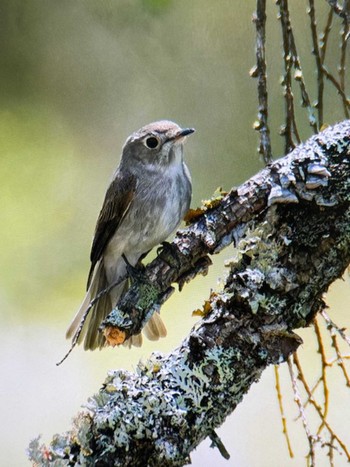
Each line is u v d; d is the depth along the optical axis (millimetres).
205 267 6527
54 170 12281
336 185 6020
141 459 5727
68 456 5715
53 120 12297
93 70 12258
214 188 12211
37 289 12094
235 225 6340
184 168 8758
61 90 12250
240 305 5938
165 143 8578
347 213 6004
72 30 12117
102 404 5836
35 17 12062
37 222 12180
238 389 5914
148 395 5805
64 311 12047
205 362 5898
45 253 12172
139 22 12055
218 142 12297
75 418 5816
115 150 12391
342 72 7004
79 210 12250
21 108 12195
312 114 6816
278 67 12055
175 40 12117
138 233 8703
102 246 8789
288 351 5934
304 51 11836
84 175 12281
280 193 6035
